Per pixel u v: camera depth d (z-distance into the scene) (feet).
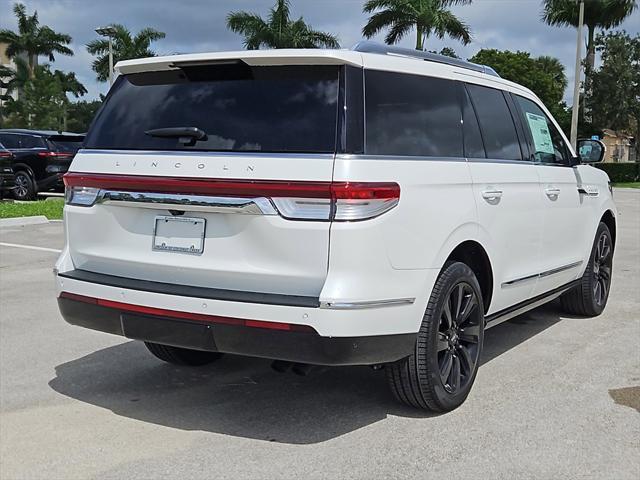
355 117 11.98
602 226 21.86
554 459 11.96
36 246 36.37
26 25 177.47
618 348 18.52
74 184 13.92
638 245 38.58
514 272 16.26
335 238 11.35
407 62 13.70
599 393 15.11
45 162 60.75
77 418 13.92
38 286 26.61
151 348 16.47
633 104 136.87
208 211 12.21
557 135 19.67
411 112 13.37
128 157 13.07
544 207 17.52
